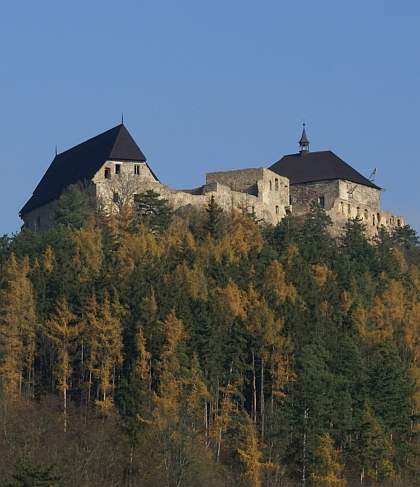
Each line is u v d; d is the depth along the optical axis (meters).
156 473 189.62
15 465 165.75
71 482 179.25
